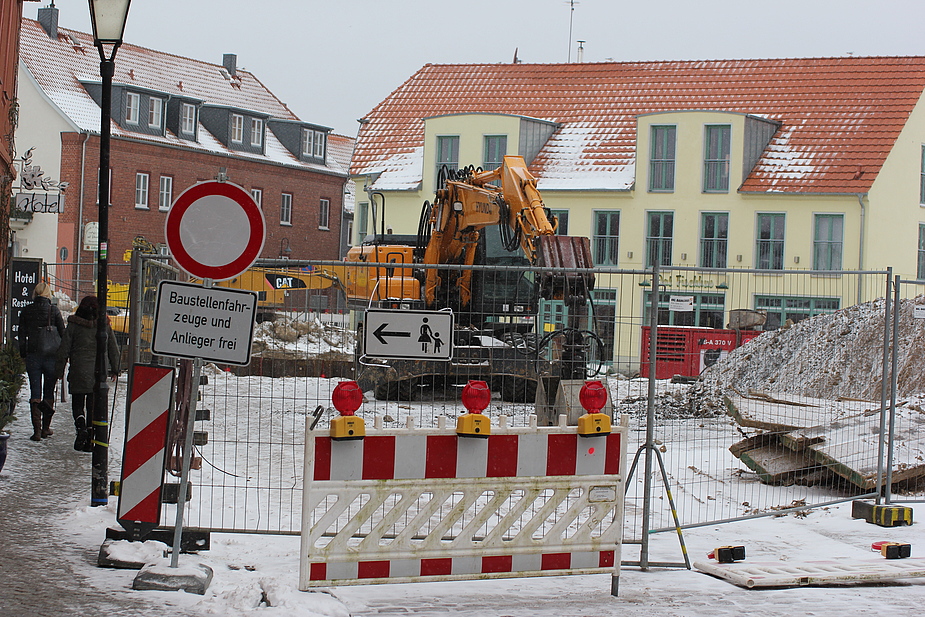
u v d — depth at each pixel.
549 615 6.56
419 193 36.53
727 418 17.19
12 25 16.67
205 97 50.25
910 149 33.88
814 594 7.25
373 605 6.69
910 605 7.03
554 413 11.50
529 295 16.17
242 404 15.00
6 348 14.65
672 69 37.59
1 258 15.54
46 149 42.50
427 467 6.72
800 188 32.50
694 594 7.18
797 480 11.38
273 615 6.08
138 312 8.33
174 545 6.91
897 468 10.42
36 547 7.62
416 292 18.84
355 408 6.61
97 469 8.88
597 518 7.04
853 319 19.14
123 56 48.06
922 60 34.91
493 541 6.86
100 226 9.40
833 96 34.75
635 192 34.25
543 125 36.34
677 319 22.31
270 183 50.56
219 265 6.93
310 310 10.13
